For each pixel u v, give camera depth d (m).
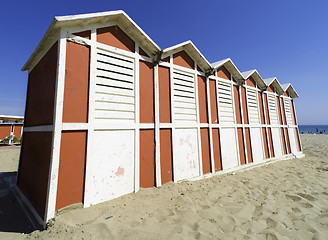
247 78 8.12
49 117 3.36
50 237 2.44
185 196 3.90
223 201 3.84
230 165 6.45
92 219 2.85
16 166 7.77
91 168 3.35
